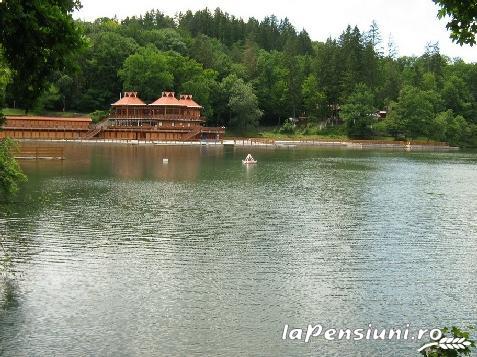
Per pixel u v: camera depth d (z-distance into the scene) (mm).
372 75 185875
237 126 177250
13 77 17016
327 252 32344
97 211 43031
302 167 83938
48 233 35281
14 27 14883
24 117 139625
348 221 41375
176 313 22844
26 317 22078
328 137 174125
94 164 80625
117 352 19500
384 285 26719
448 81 194500
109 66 171375
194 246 33062
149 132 148750
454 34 13203
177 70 174000
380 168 85938
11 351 19344
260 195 53469
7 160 29562
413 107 166750
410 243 34969
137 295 24656
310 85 187875
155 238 34750
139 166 79750
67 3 16734
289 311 23328
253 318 22562
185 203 47844
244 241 34500
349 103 173125
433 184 65938
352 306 24016
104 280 26484
